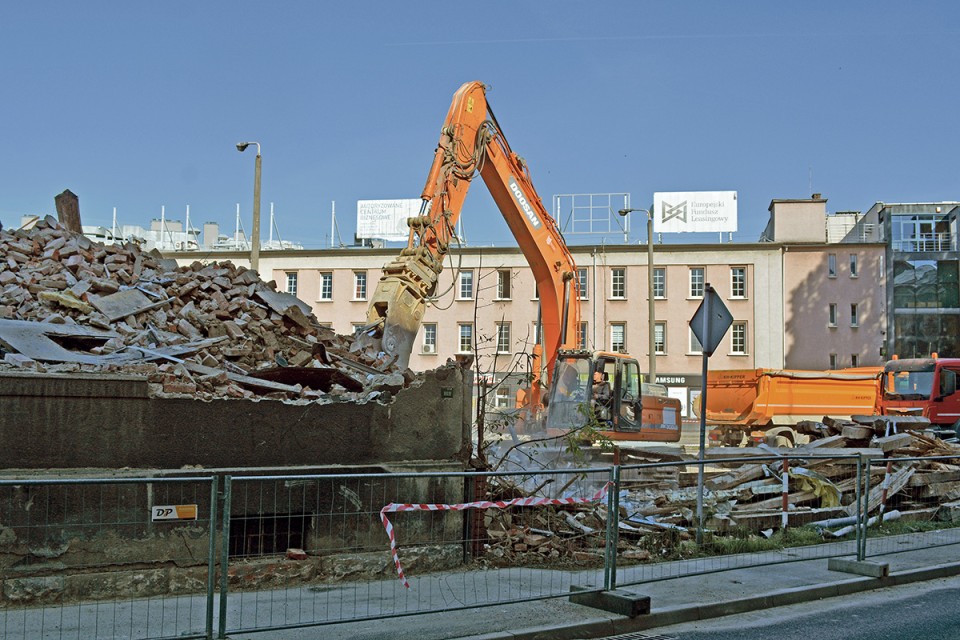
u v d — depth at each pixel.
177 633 6.89
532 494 11.50
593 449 16.53
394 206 64.62
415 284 15.87
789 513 12.84
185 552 8.30
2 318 9.64
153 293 11.14
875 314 55.66
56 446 7.83
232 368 9.97
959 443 19.38
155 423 8.24
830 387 32.69
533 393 19.56
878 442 16.05
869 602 9.25
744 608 8.78
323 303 59.50
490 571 9.79
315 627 7.41
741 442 33.94
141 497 8.12
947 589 9.96
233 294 11.88
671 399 26.44
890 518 13.98
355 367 11.44
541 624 7.66
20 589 7.60
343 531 9.13
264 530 8.80
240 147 25.64
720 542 11.62
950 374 30.92
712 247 56.41
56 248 11.68
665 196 60.78
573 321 22.31
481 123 19.25
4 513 7.55
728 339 55.97
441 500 9.80
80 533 7.86
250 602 8.06
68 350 9.49
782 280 55.91
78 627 6.98
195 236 69.06
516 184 21.05
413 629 7.41
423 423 9.83
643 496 13.29
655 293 56.72
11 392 7.68
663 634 7.86
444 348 56.69
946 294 57.09
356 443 9.31
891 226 58.16
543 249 21.61
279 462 8.83
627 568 10.16
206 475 8.38
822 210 57.62
